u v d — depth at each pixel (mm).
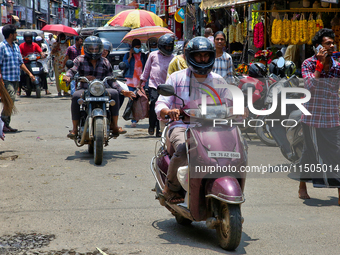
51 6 80312
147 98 11578
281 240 4812
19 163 8461
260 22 16547
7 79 11828
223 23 21984
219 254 4395
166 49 10820
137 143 10602
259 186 7008
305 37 14273
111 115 9016
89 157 9070
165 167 5098
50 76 30156
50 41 33031
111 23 24234
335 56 6453
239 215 4332
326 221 5457
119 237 4867
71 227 5160
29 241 4719
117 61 24031
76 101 8867
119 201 6176
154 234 4988
